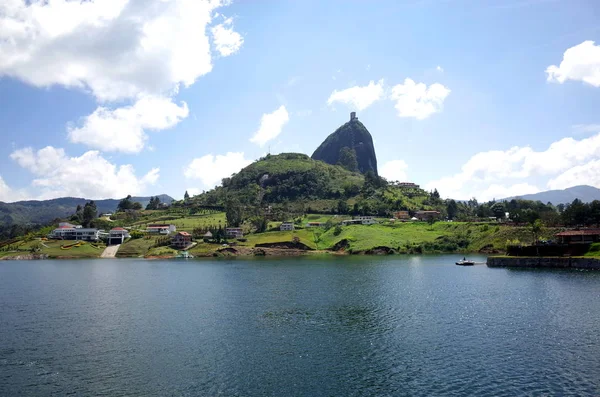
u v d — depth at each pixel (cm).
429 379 5184
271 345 6588
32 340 6919
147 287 12531
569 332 7006
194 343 6712
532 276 13500
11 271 17362
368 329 7438
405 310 8894
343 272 15488
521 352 6066
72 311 9131
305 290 11594
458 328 7406
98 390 4962
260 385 5078
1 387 5050
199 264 19738
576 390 4781
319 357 6028
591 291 10550
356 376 5319
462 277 13712
